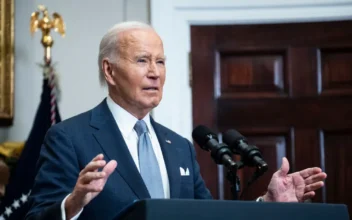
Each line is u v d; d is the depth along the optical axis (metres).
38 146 6.16
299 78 7.14
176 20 7.11
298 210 3.18
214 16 7.14
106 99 4.33
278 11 7.12
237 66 7.18
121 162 4.00
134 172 3.97
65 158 3.96
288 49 7.16
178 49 7.10
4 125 6.79
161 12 7.07
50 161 3.96
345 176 7.02
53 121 6.23
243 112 7.11
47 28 6.40
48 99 6.30
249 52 7.18
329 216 3.21
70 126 4.11
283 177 4.12
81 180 3.28
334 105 7.10
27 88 6.89
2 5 6.87
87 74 6.95
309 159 7.06
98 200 3.86
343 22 7.16
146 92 4.13
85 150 4.02
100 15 7.04
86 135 4.09
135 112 4.22
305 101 7.11
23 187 6.02
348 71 7.13
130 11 7.07
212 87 7.12
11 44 6.85
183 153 4.38
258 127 7.11
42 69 6.70
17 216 5.95
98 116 4.20
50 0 7.04
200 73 7.12
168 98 7.03
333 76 7.14
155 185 4.05
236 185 4.08
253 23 7.18
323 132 7.08
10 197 5.99
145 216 2.99
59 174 3.91
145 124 4.25
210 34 7.16
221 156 4.10
